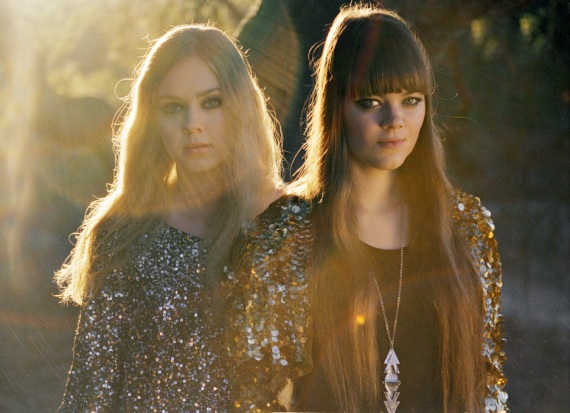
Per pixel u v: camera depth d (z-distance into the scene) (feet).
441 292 12.31
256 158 14.11
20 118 35.96
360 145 12.00
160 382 13.35
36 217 35.35
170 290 13.56
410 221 12.60
